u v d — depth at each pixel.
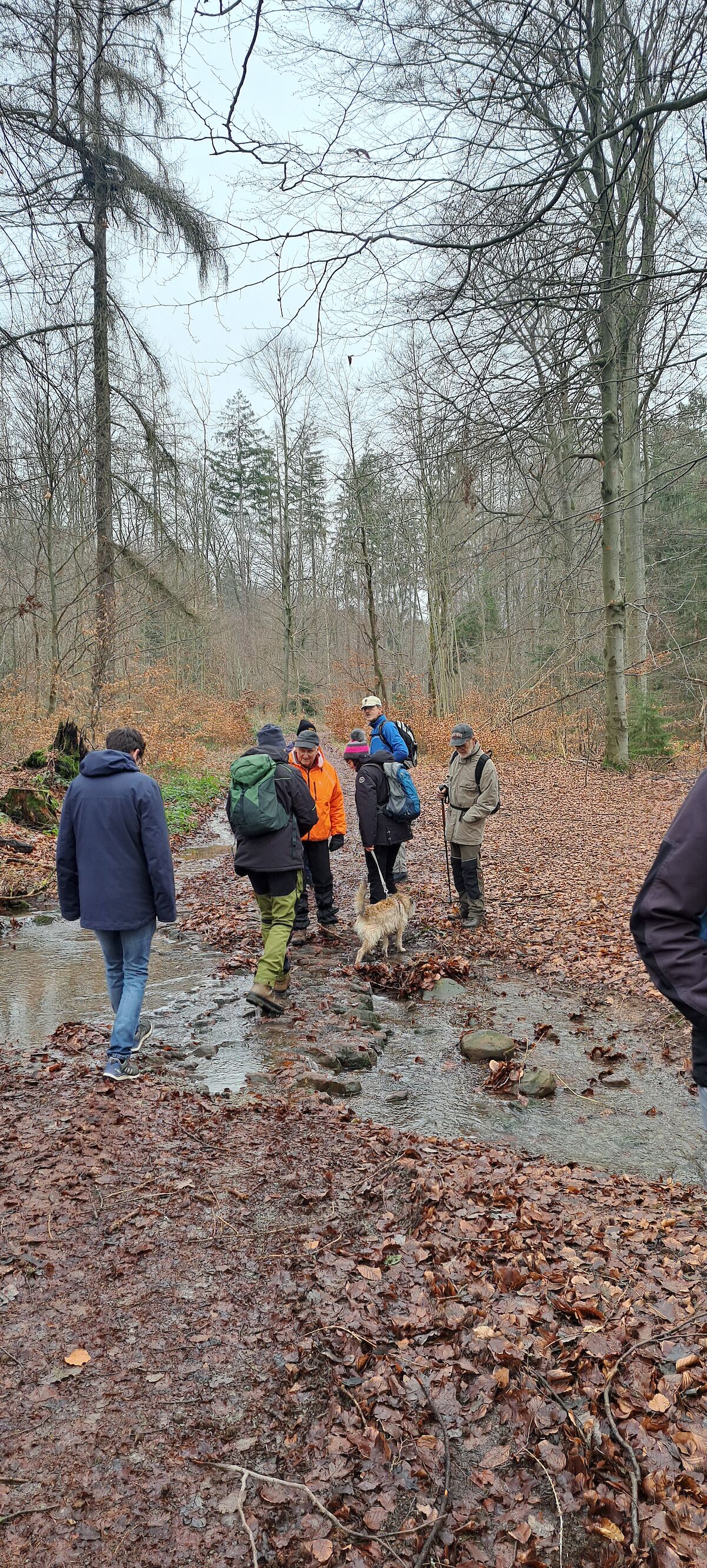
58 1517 2.12
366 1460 2.34
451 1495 2.24
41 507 17.81
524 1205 3.58
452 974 7.12
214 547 39.47
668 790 15.93
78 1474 2.24
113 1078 4.62
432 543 26.34
